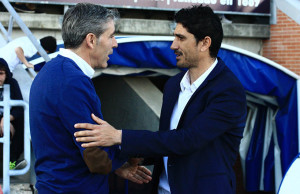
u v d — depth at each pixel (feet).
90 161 7.80
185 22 8.77
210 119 8.49
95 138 7.84
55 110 7.80
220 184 8.69
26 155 12.19
